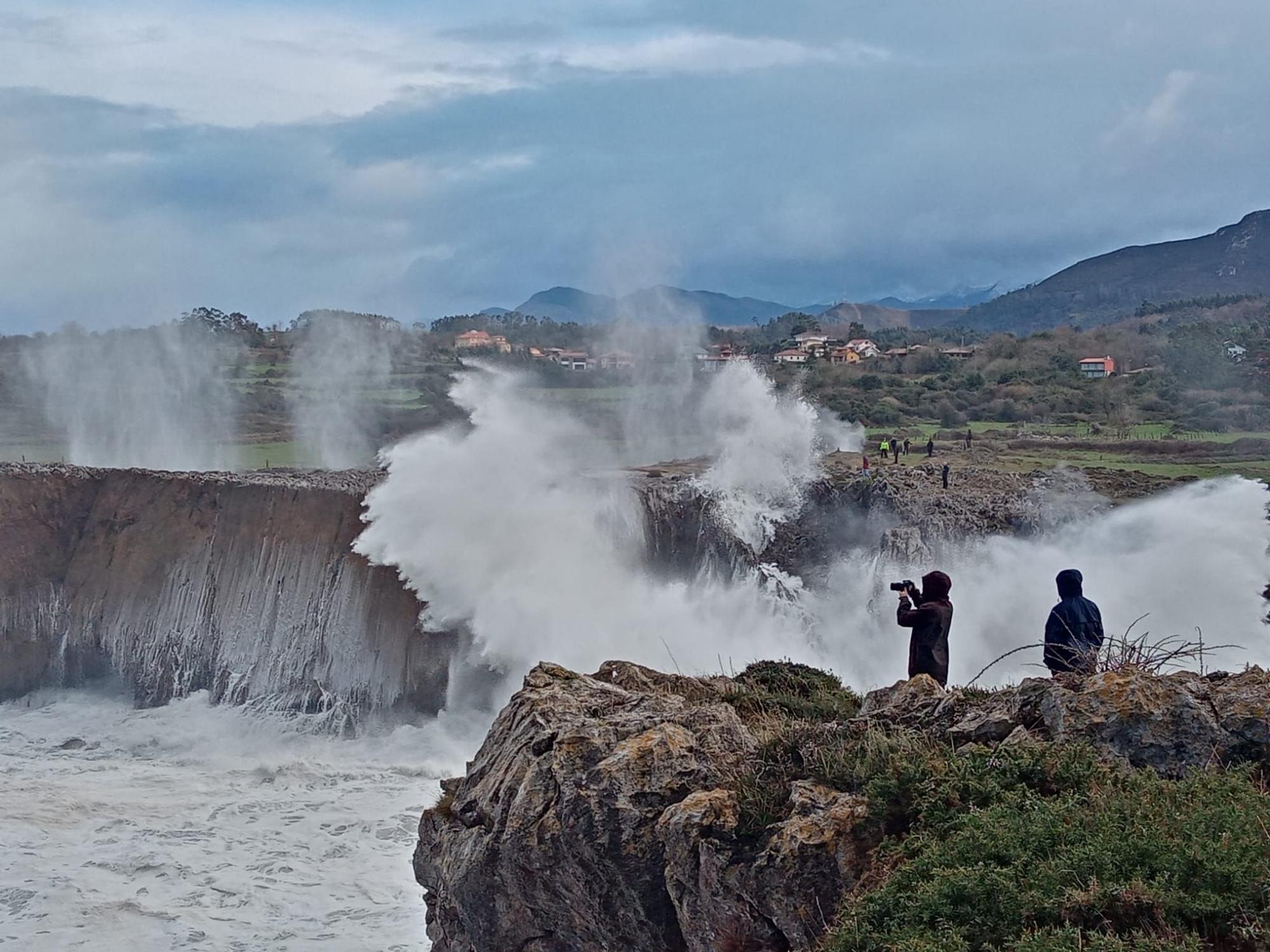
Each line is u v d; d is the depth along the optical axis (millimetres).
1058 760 7609
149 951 15633
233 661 29875
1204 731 7934
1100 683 8289
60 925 16438
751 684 12570
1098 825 6625
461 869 9836
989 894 6176
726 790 8773
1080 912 5887
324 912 16953
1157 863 6070
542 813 9344
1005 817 6945
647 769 9141
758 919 7934
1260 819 6406
